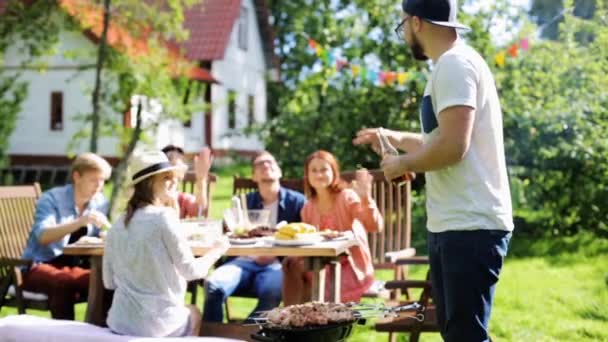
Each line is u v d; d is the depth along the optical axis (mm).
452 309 2822
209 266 3615
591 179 8289
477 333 2797
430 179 2930
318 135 9070
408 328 3748
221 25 21188
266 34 25156
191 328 3580
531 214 8953
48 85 18531
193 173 5852
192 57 20734
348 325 3072
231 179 17500
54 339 3529
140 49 12469
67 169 18266
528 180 8414
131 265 3482
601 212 8320
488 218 2777
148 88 12391
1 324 3689
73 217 4816
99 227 4496
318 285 3998
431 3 2941
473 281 2777
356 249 4523
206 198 5375
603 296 6008
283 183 5633
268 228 4336
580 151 8117
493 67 8477
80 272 4656
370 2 9094
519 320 5441
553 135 8195
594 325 5289
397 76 8336
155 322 3449
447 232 2816
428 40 2994
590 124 8172
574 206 8406
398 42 8984
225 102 14203
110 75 12711
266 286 4668
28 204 5438
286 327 3010
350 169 8891
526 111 8258
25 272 4684
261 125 9492
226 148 22125
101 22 12469
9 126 15383
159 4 12242
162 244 3461
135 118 13477
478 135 2830
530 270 7086
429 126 2904
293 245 3875
